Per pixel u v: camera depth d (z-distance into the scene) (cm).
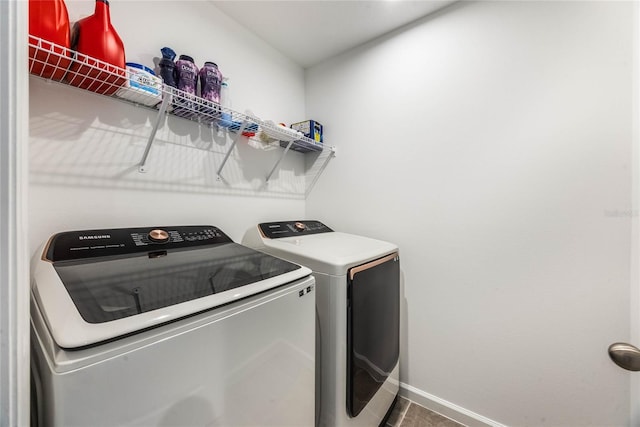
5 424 39
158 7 127
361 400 120
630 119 107
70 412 44
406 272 171
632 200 108
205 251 113
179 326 59
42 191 94
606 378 113
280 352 85
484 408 144
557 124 122
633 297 108
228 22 162
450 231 154
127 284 70
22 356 42
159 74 123
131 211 119
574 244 119
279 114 200
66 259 83
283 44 192
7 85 40
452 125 152
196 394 61
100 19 90
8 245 40
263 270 94
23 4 42
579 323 119
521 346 133
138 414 52
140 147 122
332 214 208
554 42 123
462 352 151
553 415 125
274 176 195
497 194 139
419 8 156
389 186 178
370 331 127
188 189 141
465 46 148
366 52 189
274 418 83
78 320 51
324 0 150
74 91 101
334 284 110
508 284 136
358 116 193
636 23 106
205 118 142
